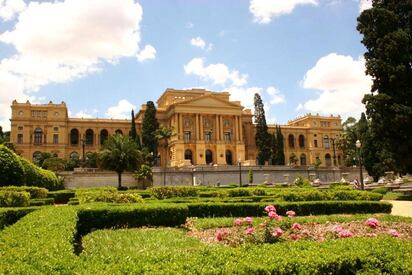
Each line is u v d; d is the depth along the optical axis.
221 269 5.79
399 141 35.22
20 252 6.60
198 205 19.56
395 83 35.38
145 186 71.75
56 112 104.94
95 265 5.73
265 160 100.56
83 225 16.09
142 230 15.67
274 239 10.73
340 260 6.62
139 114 115.62
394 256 7.01
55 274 5.26
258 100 105.00
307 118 130.25
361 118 83.12
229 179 75.12
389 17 36.19
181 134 103.62
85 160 93.06
